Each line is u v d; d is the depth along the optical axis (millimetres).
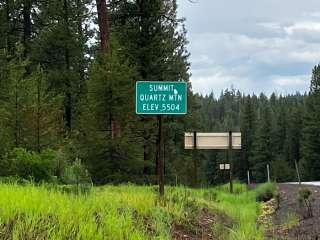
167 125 31938
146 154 24844
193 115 39438
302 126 91125
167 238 7672
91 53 37969
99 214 7559
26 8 37250
